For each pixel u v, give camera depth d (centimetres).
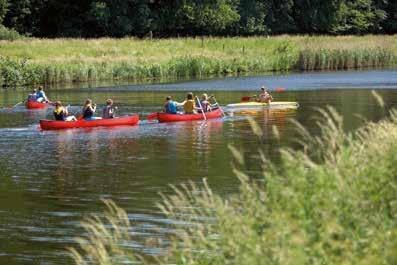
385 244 1783
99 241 2516
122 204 3881
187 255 2255
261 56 14312
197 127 6844
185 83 11638
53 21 18950
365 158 2317
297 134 6153
